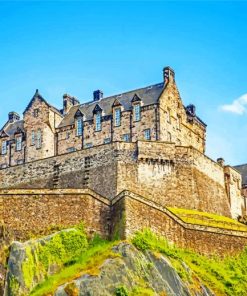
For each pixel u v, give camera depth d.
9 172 128.12
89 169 119.12
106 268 86.38
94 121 134.25
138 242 92.56
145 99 131.25
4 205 95.38
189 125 139.62
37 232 94.81
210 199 122.62
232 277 100.50
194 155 121.00
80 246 93.56
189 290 90.56
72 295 82.56
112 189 114.81
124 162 116.81
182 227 103.25
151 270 89.25
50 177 122.94
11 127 149.12
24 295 85.50
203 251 103.88
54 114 139.62
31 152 137.75
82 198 97.69
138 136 127.88
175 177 118.12
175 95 134.50
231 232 108.19
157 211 99.50
